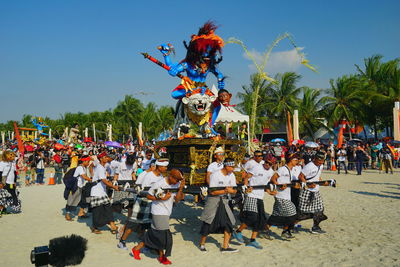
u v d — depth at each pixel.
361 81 34.84
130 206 7.30
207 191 5.69
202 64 7.70
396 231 6.82
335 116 34.22
